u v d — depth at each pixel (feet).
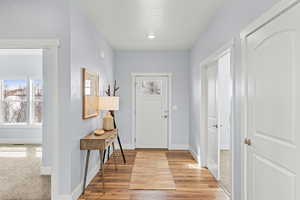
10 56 23.49
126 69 20.77
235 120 9.19
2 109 23.54
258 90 7.07
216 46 11.73
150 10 11.32
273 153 6.22
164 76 20.97
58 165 9.75
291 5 5.34
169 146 20.74
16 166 15.37
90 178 12.59
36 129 23.20
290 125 5.44
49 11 9.81
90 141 11.04
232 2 9.34
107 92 16.69
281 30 5.76
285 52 5.62
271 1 6.20
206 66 15.10
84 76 11.41
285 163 5.66
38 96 23.53
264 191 6.72
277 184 6.02
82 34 11.43
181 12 11.50
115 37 16.10
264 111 6.71
